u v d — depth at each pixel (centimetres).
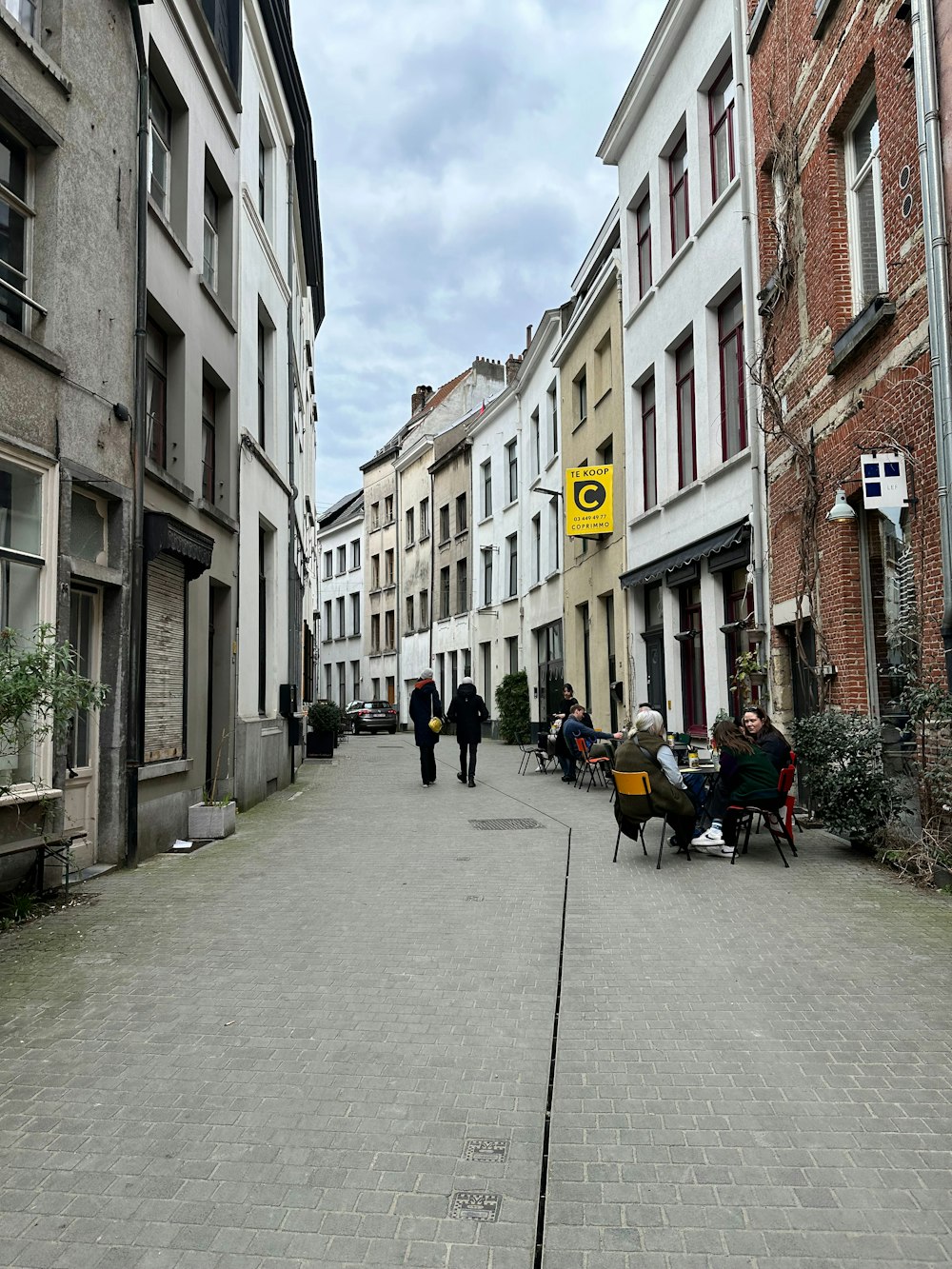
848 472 932
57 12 784
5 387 702
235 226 1363
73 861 812
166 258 1047
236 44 1379
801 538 1062
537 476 2798
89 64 828
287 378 1838
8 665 625
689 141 1546
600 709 2100
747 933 612
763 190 1241
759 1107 368
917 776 791
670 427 1664
